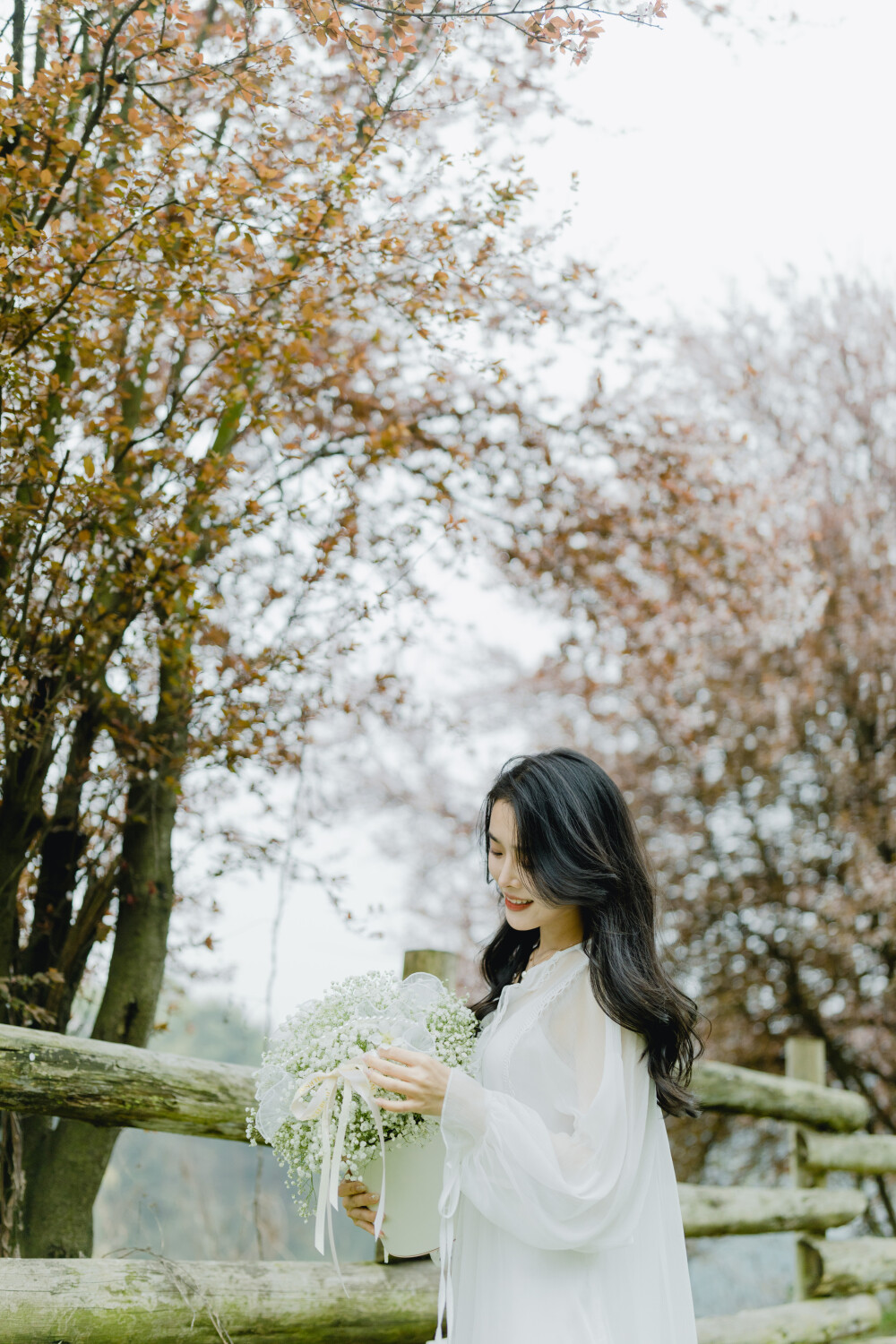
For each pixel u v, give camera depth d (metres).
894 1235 7.09
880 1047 7.06
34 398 2.71
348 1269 2.67
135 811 3.21
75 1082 2.26
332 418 3.87
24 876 3.08
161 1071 2.42
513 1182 1.78
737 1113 4.11
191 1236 4.04
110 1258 2.36
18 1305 2.02
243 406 3.23
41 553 2.80
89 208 2.80
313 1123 1.93
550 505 4.33
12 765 2.88
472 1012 2.16
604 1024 1.95
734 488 4.88
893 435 7.52
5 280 2.58
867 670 7.34
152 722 3.22
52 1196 2.91
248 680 3.16
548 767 2.08
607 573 4.70
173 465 3.02
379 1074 1.85
